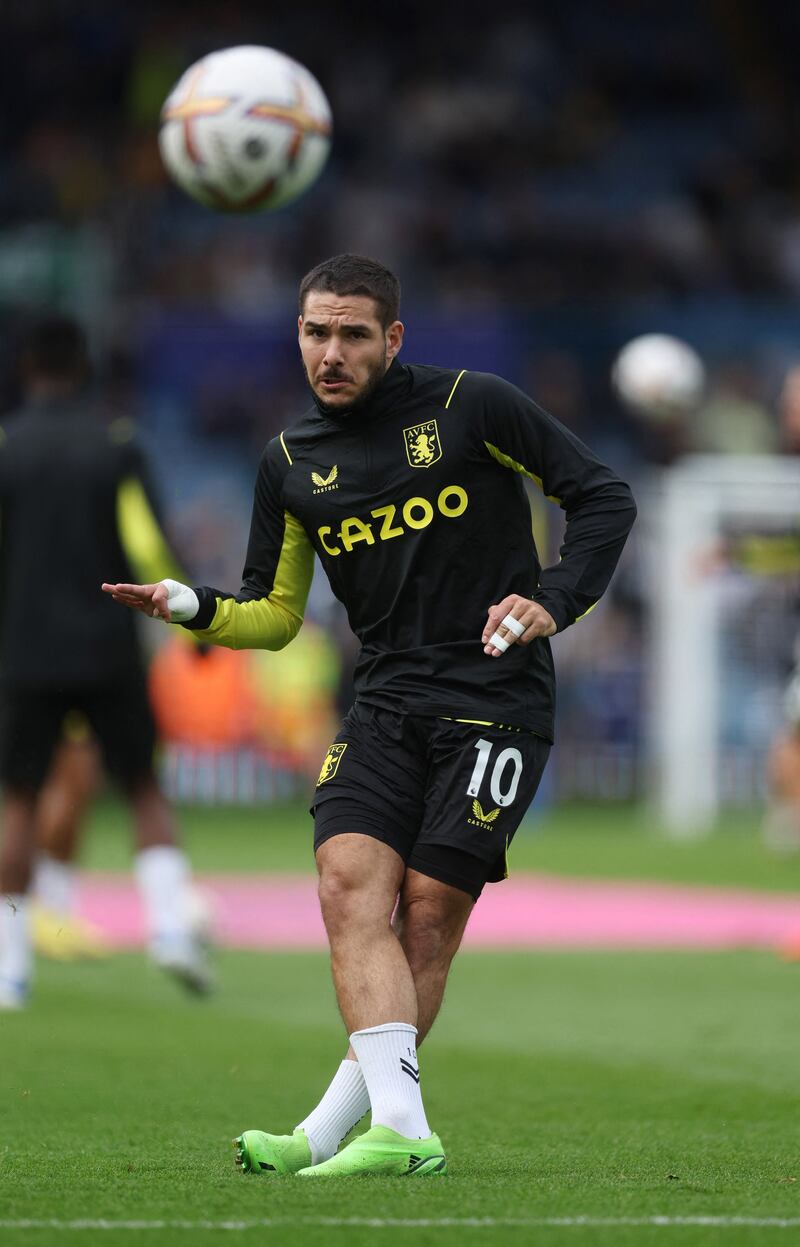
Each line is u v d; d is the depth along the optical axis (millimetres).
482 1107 20734
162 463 79500
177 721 70875
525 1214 13867
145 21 98062
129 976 33719
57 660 29609
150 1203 14258
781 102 104125
